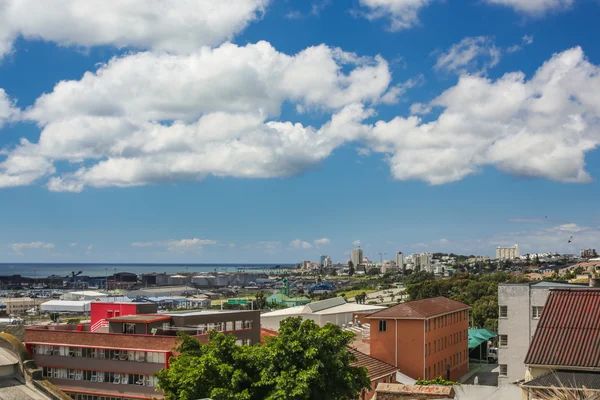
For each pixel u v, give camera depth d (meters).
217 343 53.62
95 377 85.25
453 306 129.25
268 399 50.03
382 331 110.12
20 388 44.00
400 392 48.12
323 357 52.91
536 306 81.00
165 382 54.78
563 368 51.66
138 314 99.38
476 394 65.75
